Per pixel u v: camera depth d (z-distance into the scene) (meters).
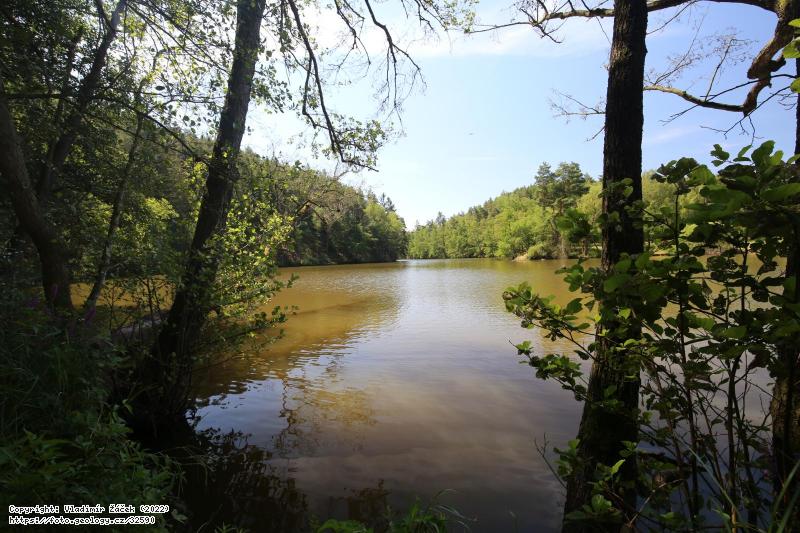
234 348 6.30
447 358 9.33
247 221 6.00
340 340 11.15
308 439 5.41
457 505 4.00
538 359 2.00
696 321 1.55
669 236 1.61
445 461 4.87
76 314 3.71
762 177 1.23
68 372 2.65
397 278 34.59
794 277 1.23
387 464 4.80
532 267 45.66
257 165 5.96
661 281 1.45
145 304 5.70
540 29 4.83
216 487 4.29
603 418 2.69
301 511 3.89
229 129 5.86
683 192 1.52
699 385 1.60
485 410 6.37
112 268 5.34
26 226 4.14
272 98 5.74
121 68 5.77
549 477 4.50
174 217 6.93
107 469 2.00
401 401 6.77
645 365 1.84
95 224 6.62
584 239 1.80
